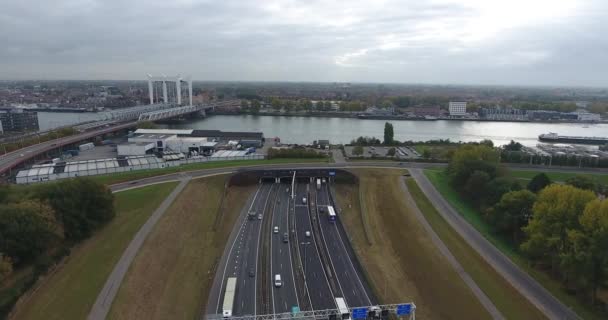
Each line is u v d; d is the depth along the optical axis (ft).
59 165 606.14
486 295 312.50
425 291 319.88
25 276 303.07
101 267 329.72
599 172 650.84
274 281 334.24
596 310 290.56
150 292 310.04
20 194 376.48
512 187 462.60
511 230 416.87
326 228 444.14
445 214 474.90
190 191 511.81
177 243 388.57
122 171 593.42
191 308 299.38
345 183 604.90
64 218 355.56
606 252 278.87
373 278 338.95
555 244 324.60
